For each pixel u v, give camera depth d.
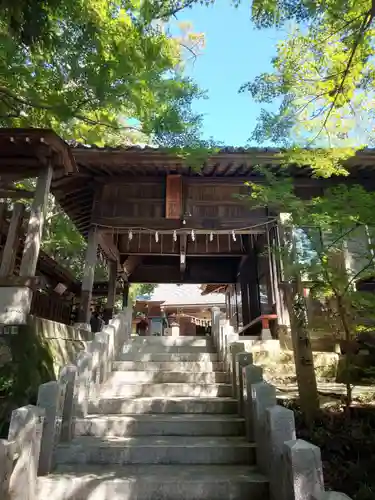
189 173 10.42
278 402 6.06
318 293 6.14
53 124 7.39
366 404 5.86
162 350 7.72
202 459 4.19
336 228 5.70
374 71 5.84
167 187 10.40
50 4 5.04
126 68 5.61
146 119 6.09
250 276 13.08
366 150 8.77
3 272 6.31
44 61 5.87
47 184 7.01
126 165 9.79
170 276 15.29
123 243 13.46
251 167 9.70
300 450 2.75
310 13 5.18
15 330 5.73
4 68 5.55
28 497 3.33
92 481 3.57
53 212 16.27
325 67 5.81
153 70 5.77
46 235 16.36
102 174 10.50
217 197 10.58
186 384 5.96
